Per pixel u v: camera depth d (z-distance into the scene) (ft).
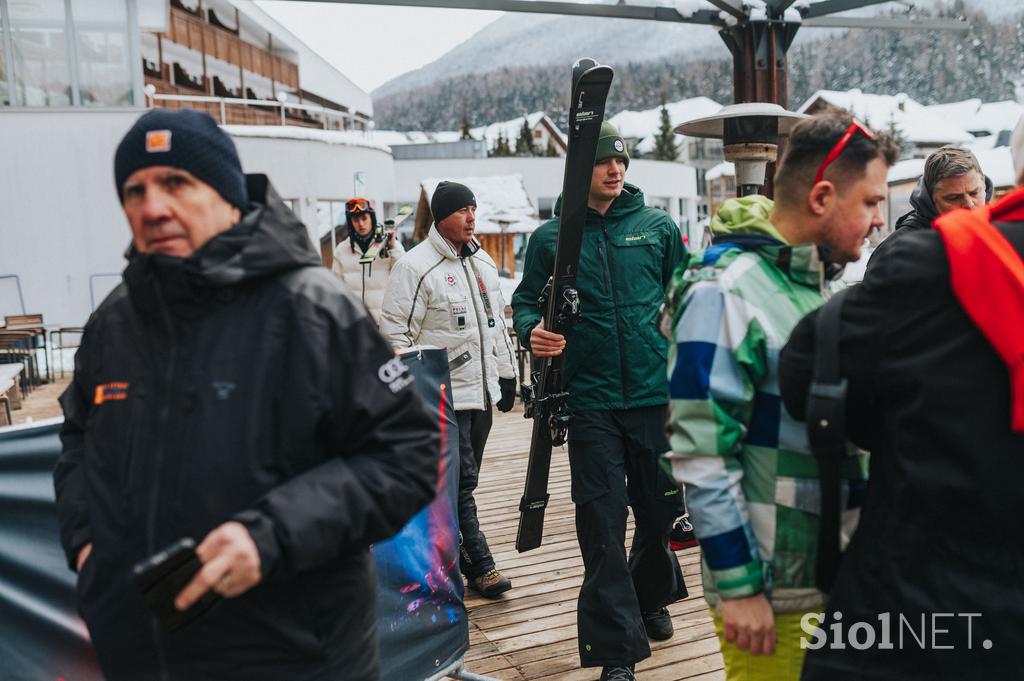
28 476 6.90
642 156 228.22
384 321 12.35
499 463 19.67
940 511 3.87
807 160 5.15
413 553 8.04
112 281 46.93
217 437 3.91
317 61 99.96
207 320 4.05
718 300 5.09
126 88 47.60
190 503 3.88
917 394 3.92
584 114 8.19
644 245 9.04
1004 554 3.80
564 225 8.41
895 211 54.85
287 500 3.76
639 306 8.87
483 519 15.33
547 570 12.55
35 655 6.95
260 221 4.09
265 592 3.93
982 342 3.80
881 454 4.23
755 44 18.69
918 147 143.23
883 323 4.05
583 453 8.85
